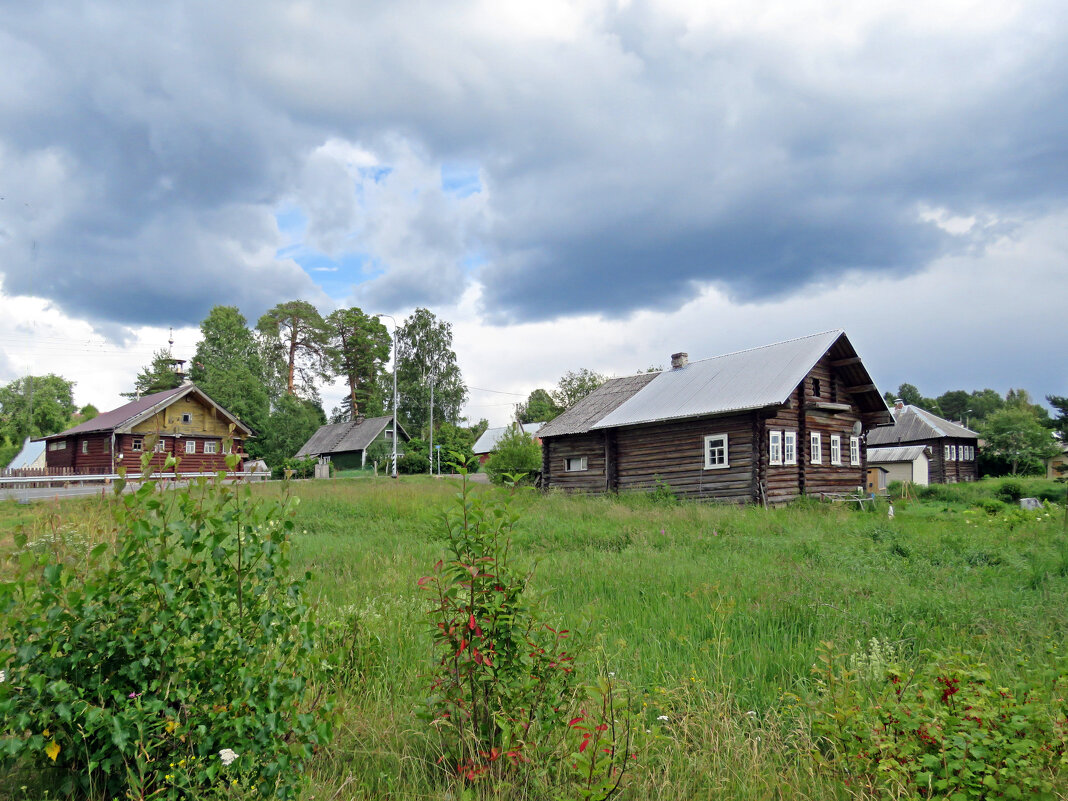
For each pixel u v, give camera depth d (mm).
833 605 6988
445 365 75875
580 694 3826
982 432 55906
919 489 36750
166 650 3305
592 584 8328
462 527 3922
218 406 42531
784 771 3795
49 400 79938
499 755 3635
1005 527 15281
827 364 26234
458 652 3760
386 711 4500
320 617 5820
